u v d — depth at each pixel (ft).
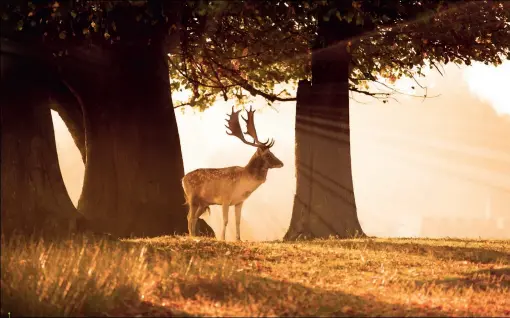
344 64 77.46
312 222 76.74
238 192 64.80
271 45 80.33
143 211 67.46
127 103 68.44
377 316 35.94
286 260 52.37
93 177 68.74
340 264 52.24
